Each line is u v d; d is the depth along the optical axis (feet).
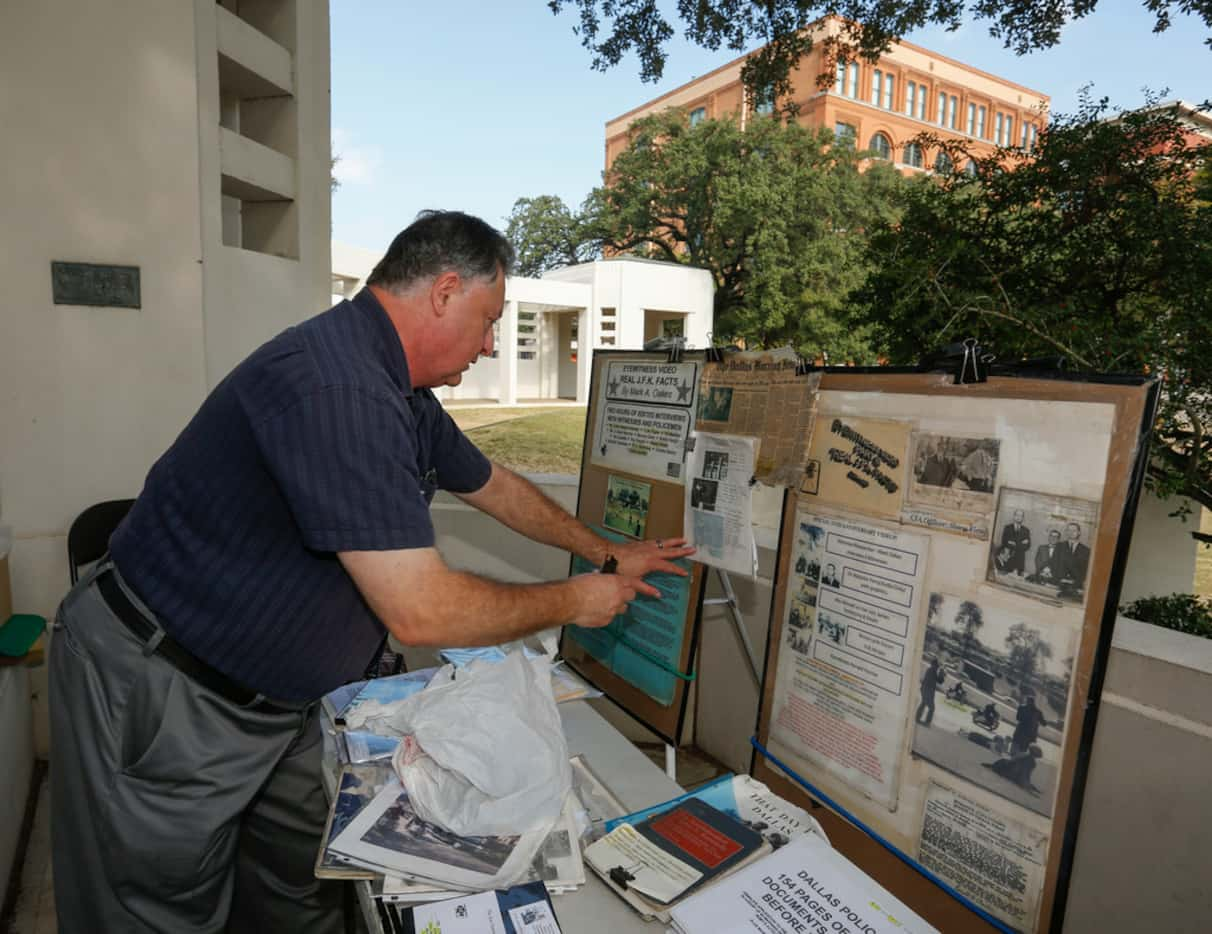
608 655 6.55
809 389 4.68
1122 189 16.78
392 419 3.54
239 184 10.94
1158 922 4.22
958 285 17.88
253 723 4.22
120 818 4.09
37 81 7.94
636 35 25.82
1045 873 3.33
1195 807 4.03
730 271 74.49
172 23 8.41
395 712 4.08
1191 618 17.71
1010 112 115.44
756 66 26.32
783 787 4.85
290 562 3.86
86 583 4.27
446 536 9.24
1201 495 16.05
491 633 3.64
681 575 5.49
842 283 64.18
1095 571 3.21
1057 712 3.32
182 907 4.38
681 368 5.93
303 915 5.23
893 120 101.86
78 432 8.45
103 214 8.34
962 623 3.73
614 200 77.41
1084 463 3.27
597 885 3.36
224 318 9.61
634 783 4.22
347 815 3.64
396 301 3.93
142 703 4.03
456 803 3.52
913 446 4.04
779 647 4.89
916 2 23.30
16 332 8.10
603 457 6.76
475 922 3.04
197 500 3.82
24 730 7.46
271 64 11.54
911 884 3.94
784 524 4.89
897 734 4.03
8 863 6.27
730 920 3.05
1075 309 16.05
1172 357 14.70
